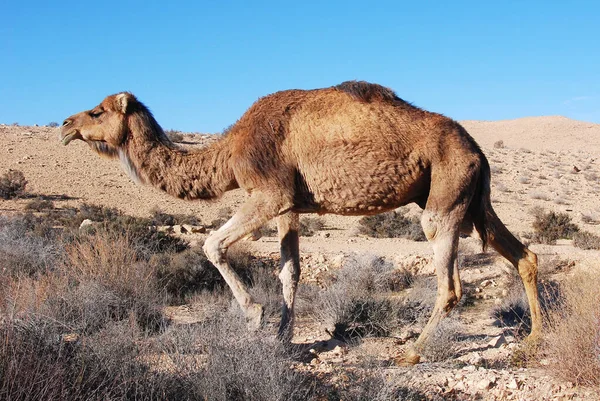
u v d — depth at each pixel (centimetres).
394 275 1555
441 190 823
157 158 888
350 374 656
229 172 861
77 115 923
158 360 634
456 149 830
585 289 816
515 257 883
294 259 868
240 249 1641
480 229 880
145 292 1037
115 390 554
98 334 657
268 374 605
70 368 561
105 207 3488
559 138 9912
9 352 533
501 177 5303
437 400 631
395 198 831
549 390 650
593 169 6028
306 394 600
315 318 1145
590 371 651
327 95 832
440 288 832
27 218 2606
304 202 841
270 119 822
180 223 3158
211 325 702
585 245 2264
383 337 1018
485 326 1128
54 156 4656
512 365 782
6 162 4344
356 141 804
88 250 1124
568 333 689
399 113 825
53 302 887
